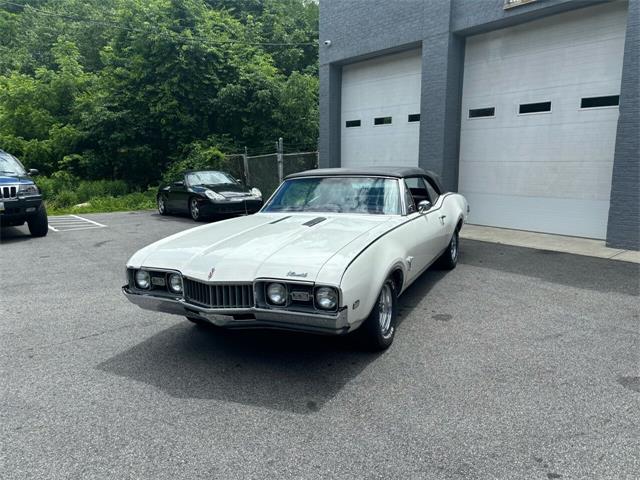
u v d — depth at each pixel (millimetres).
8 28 37812
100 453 2492
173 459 2434
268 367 3520
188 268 3326
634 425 2678
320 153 14352
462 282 5883
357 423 2740
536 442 2523
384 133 12812
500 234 9555
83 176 22000
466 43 10562
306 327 2980
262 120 21812
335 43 13055
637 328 4250
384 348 3777
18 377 3406
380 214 4438
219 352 3812
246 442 2572
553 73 9188
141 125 21125
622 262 6918
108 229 10828
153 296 3482
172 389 3199
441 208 5668
